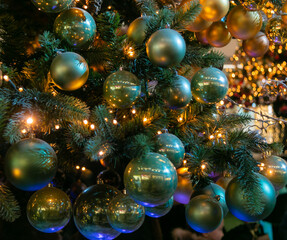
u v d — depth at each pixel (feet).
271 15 3.69
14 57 3.19
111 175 3.14
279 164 3.24
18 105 2.90
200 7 3.01
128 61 3.06
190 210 3.05
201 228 3.05
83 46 3.05
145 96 3.17
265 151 3.29
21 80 3.16
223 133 3.33
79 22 2.97
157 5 3.45
